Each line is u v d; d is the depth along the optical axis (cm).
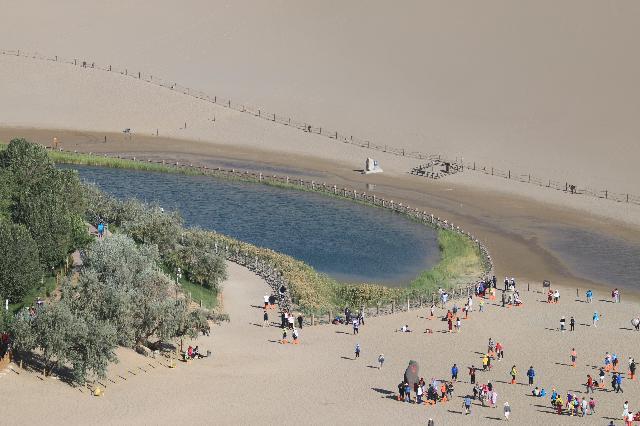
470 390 14300
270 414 12675
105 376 13262
